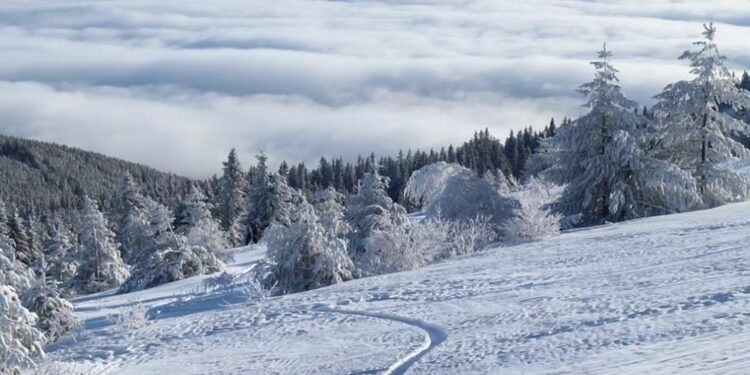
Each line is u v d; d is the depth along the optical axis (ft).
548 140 124.47
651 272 51.93
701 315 34.27
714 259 54.34
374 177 98.37
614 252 66.80
